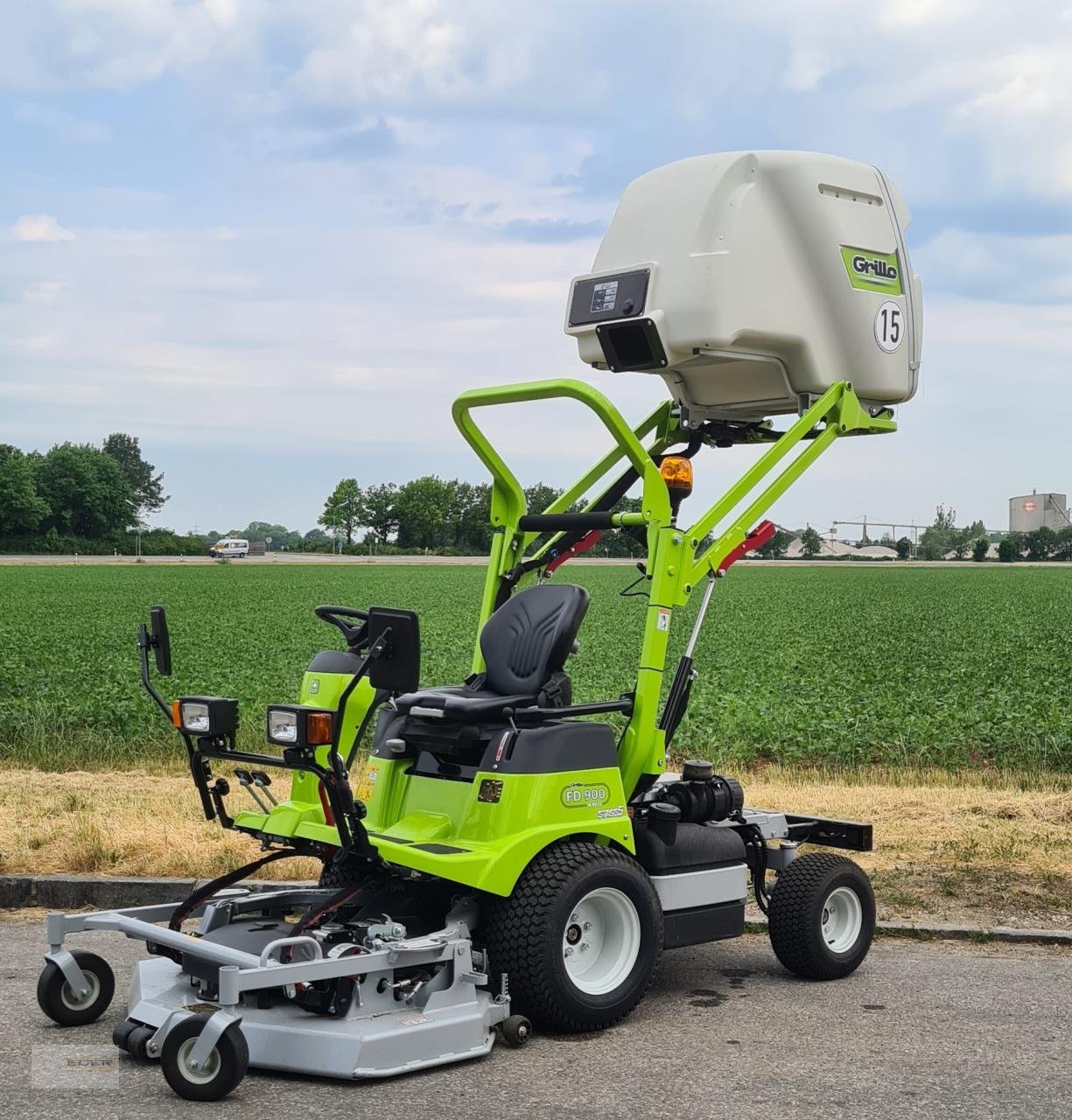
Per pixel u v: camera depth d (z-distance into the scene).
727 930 6.30
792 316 6.64
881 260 7.02
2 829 8.65
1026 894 7.75
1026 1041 5.40
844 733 14.56
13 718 14.73
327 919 5.61
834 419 6.86
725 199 6.48
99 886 7.60
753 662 23.28
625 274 6.58
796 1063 5.09
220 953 4.92
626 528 6.50
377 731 6.33
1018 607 43.94
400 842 5.55
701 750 13.90
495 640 6.27
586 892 5.48
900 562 111.44
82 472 139.12
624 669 20.75
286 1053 4.83
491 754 5.64
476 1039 5.11
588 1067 5.04
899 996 6.13
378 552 131.88
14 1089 4.66
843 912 6.55
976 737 14.70
